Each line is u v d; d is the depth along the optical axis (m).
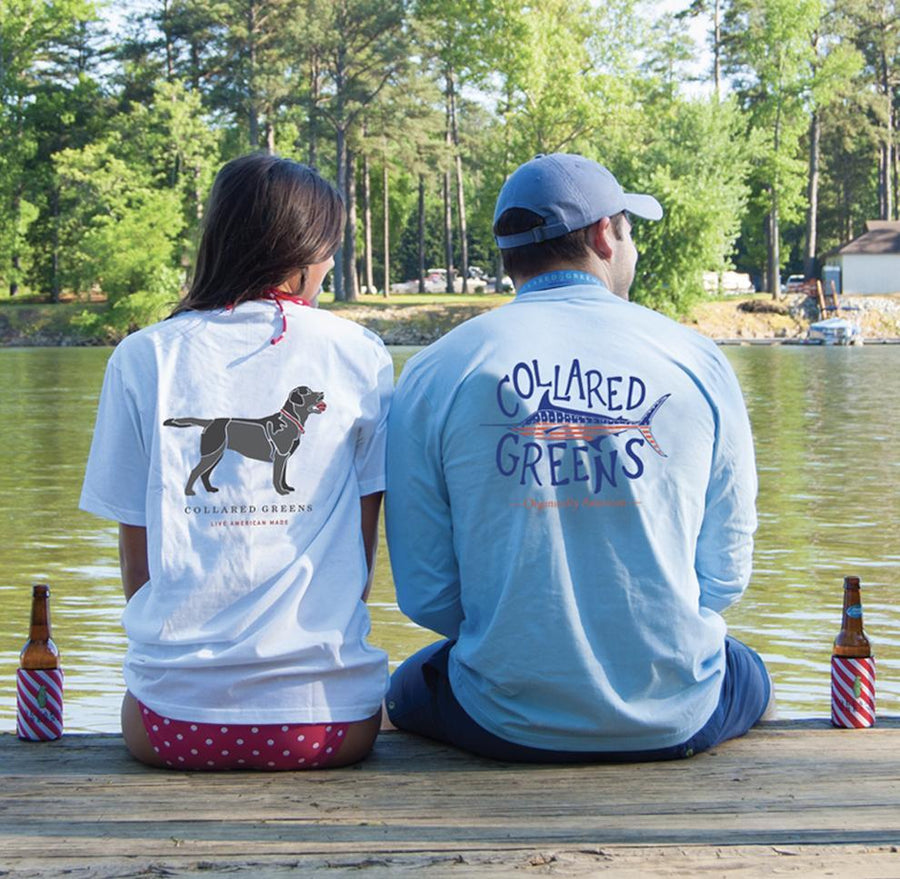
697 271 58.56
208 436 2.71
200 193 61.44
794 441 20.31
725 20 72.69
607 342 2.72
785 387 33.38
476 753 2.87
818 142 79.56
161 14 65.00
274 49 62.75
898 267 66.94
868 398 29.64
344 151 64.44
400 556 2.87
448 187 76.62
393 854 2.28
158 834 2.40
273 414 2.72
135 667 2.75
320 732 2.72
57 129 68.06
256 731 2.69
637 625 2.68
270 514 2.71
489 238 75.62
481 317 2.83
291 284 2.87
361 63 63.19
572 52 63.25
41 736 3.03
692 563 2.76
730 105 59.00
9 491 14.47
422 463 2.79
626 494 2.66
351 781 2.70
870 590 9.05
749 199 70.94
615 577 2.67
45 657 3.05
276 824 2.45
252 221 2.79
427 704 2.98
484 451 2.70
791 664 7.05
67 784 2.69
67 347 59.50
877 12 81.31
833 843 2.34
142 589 2.78
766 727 3.14
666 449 2.69
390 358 2.90
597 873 2.20
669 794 2.61
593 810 2.52
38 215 66.75
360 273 92.88
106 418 2.76
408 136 64.56
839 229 89.75
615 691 2.71
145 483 2.75
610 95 61.16
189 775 2.73
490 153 64.94
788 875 2.19
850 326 59.31
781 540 11.23
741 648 3.09
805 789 2.64
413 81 64.75
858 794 2.62
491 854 2.27
